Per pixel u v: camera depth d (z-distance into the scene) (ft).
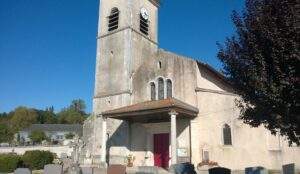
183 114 74.02
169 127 80.53
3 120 353.51
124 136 86.38
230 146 73.92
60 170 54.39
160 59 87.76
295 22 28.07
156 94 85.56
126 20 96.32
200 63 78.84
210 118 76.43
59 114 409.49
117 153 86.22
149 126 83.66
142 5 102.47
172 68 84.58
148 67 89.35
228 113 75.41
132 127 86.74
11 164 84.48
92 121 93.81
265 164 73.00
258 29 31.60
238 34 35.06
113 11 101.55
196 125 76.54
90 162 87.66
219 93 77.05
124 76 90.79
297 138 32.60
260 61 30.99
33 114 355.77
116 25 98.58
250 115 36.11
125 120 86.89
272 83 29.84
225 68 36.86
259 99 32.55
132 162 82.33
